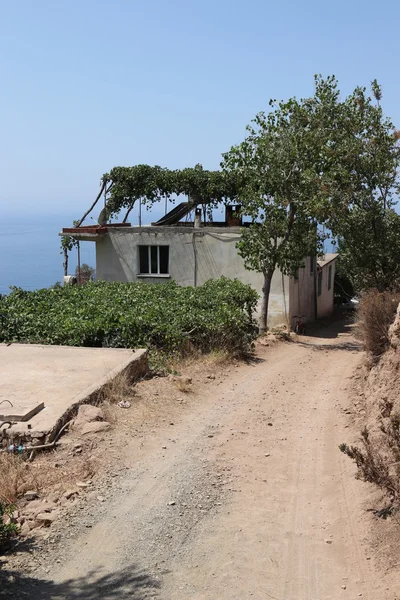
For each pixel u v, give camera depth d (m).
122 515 5.73
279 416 9.65
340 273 36.91
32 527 5.41
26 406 8.06
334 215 18.62
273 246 20.98
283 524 5.64
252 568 4.82
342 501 6.00
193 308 15.81
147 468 6.99
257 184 20.92
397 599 4.14
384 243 18.39
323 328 26.70
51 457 7.14
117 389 9.59
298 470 7.14
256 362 14.83
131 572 4.71
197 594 4.43
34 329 13.75
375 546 4.96
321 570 4.76
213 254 24.09
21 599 4.23
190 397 10.43
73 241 26.28
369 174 18.73
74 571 4.71
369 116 19.09
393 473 5.57
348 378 12.64
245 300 18.80
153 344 13.62
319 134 19.88
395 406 7.08
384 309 10.97
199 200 26.42
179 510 5.90
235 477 6.86
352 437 7.97
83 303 16.48
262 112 20.73
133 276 25.11
